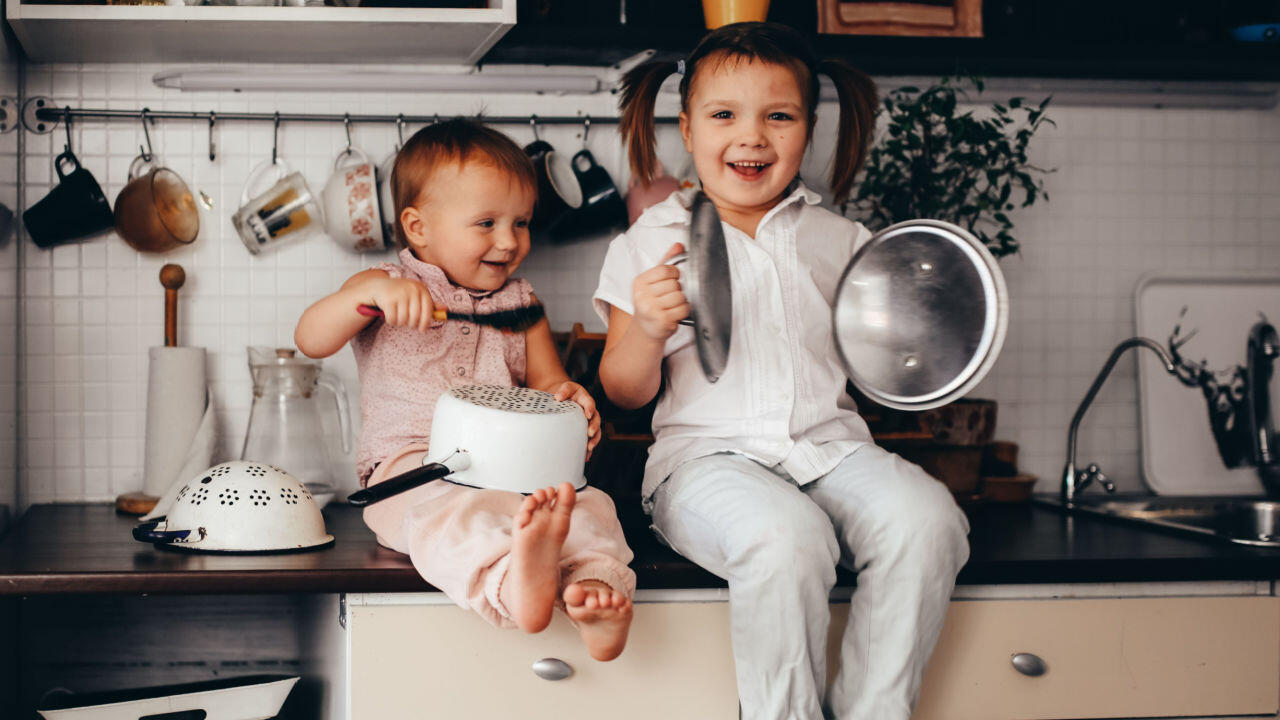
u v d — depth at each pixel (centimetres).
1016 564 118
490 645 111
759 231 138
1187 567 121
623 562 109
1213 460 180
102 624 158
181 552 119
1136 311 180
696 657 115
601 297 134
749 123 132
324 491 150
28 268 155
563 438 116
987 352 120
